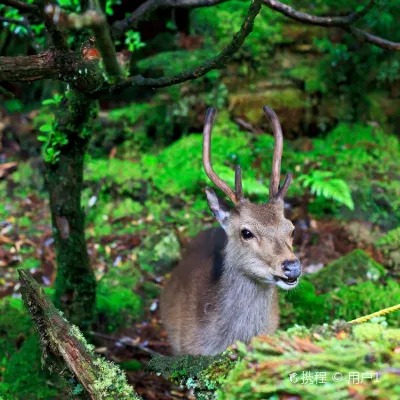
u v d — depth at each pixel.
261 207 6.93
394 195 11.10
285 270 6.49
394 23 12.10
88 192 11.59
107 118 12.34
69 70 5.09
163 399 7.80
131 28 7.63
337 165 11.70
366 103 12.66
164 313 8.70
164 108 12.38
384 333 3.85
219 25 12.59
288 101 12.30
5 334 8.65
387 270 10.09
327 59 12.59
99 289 9.76
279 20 12.55
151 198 11.57
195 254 8.77
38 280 10.20
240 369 3.76
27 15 8.51
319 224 10.91
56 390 7.64
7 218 11.66
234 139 11.96
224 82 12.22
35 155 12.52
